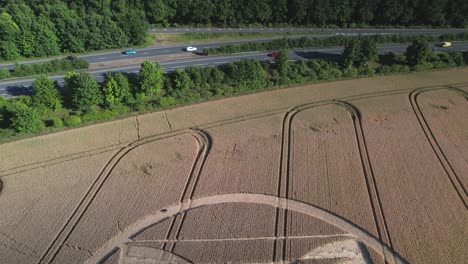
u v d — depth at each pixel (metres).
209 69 71.50
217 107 67.56
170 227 46.38
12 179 53.00
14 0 89.88
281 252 43.41
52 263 42.75
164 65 77.56
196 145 59.22
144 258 42.97
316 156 56.78
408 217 47.25
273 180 52.81
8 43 75.38
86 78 62.81
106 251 43.97
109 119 64.25
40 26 76.12
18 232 46.03
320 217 47.53
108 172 54.31
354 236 45.22
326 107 67.50
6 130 59.53
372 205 48.97
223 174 53.84
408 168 54.44
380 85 73.50
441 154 56.94
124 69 76.06
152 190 51.47
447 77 75.75
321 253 43.31
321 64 77.38
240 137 60.56
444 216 47.31
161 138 60.53
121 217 47.81
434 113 65.56
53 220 47.47
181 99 67.75
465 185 51.72
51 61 74.00
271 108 67.31
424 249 43.53
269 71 75.69
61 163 55.75
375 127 62.41
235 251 43.44
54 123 61.16
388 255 43.16
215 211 48.34
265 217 47.53
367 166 54.84
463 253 42.97
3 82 70.81
